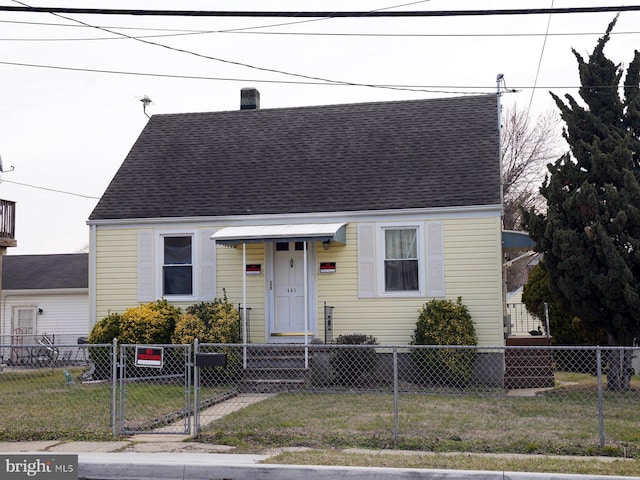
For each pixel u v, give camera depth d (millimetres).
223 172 20719
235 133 22188
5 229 22594
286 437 10891
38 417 12719
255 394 15906
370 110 22078
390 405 13789
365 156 20344
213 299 19312
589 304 15867
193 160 21359
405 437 10617
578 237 15625
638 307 15016
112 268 19812
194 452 10172
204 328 17484
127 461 9570
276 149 21266
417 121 21250
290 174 20234
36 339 27172
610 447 9953
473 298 18000
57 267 31859
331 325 18688
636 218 15375
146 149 22078
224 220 19344
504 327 19375
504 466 9078
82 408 13617
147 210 19828
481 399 14680
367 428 11484
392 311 18453
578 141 16578
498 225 18000
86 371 18469
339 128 21609
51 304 29672
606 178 16078
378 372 18031
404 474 8789
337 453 9945
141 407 13719
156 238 19703
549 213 16250
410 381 17781
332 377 17172
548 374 17625
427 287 18266
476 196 18266
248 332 19062
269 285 19125
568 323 21578
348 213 18734
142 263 19672
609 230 15531
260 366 17688
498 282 17875
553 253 16219
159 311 18359
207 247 19484
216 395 15094
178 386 16312
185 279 19672
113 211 19984
